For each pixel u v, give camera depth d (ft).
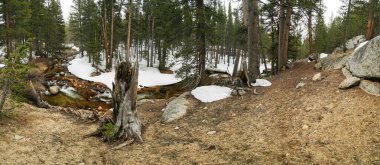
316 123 28.71
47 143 30.37
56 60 131.54
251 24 48.32
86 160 26.94
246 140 29.37
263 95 41.19
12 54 33.45
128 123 33.35
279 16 71.36
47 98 74.49
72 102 73.92
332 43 159.74
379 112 26.53
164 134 34.45
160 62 132.05
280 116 32.83
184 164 25.54
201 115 38.93
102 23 124.88
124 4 117.50
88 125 39.81
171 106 42.91
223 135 31.63
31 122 36.42
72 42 283.79
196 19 57.31
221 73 98.48
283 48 75.00
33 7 125.80
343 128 26.40
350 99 30.58
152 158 27.35
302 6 57.72
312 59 77.41
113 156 28.17
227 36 189.98
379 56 30.45
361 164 21.25
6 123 33.30
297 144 26.22
